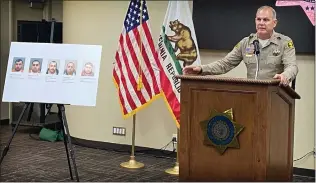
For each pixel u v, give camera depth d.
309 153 4.47
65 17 5.73
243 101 2.54
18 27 6.46
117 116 5.40
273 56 3.01
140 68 4.56
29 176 4.21
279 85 2.57
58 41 6.18
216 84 2.60
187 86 2.68
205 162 2.66
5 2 6.88
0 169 4.33
